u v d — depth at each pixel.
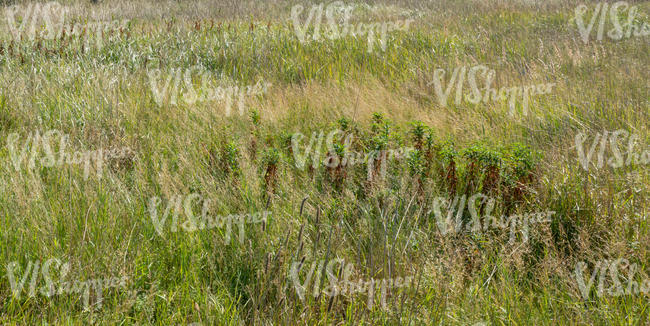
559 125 5.77
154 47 9.47
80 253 3.21
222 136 5.53
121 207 3.93
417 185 4.20
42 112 6.01
